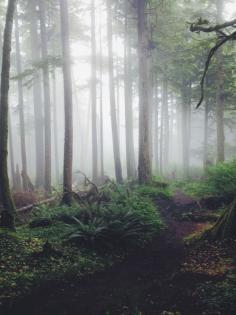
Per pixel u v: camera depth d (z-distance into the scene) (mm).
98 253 12016
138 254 12094
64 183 18844
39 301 8430
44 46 27812
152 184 21812
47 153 26359
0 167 15195
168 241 13219
